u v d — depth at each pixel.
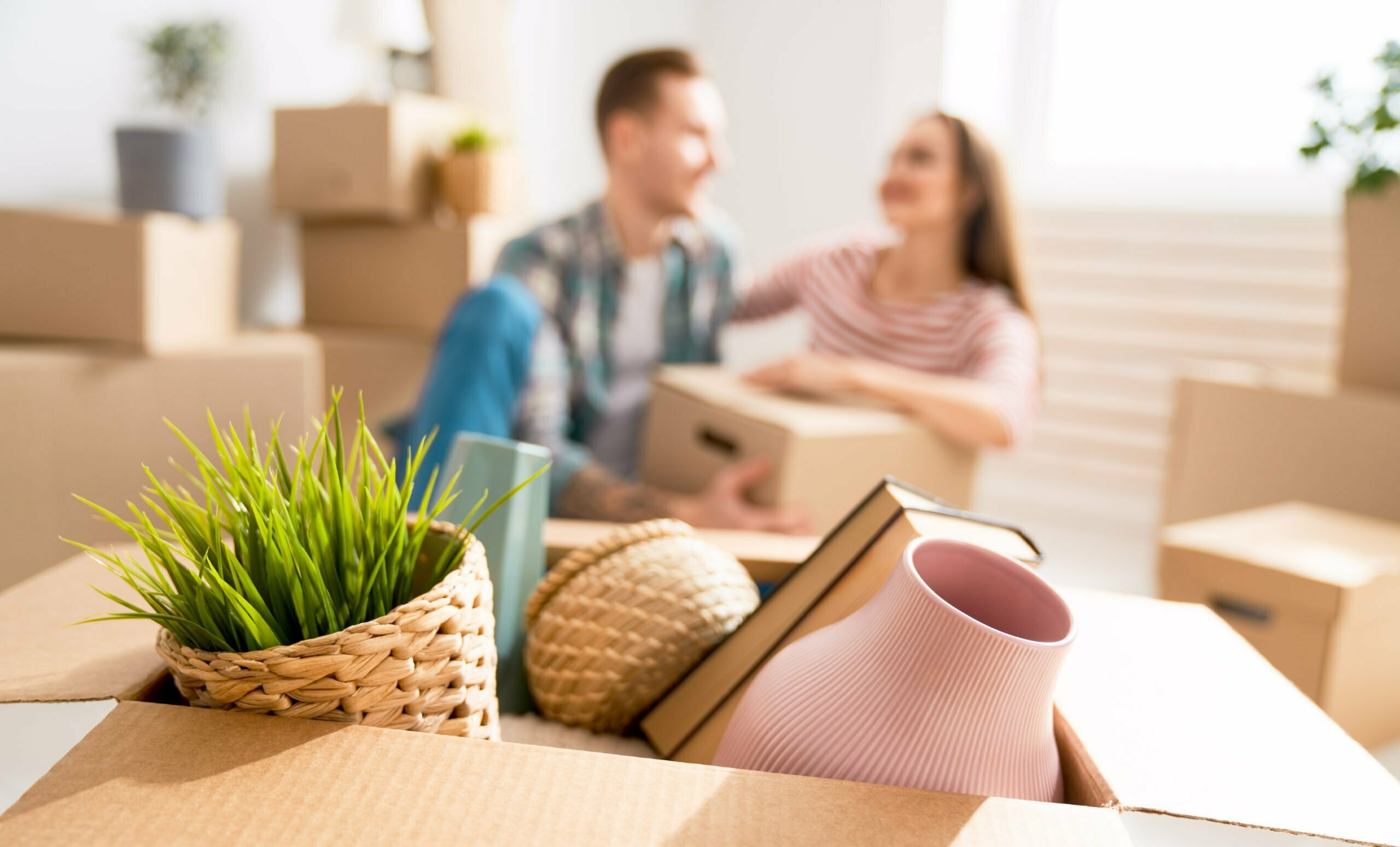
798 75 2.91
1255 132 2.41
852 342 1.60
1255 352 2.37
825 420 1.17
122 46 1.55
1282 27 2.34
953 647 0.38
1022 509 2.65
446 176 1.68
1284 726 0.46
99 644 0.45
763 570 0.68
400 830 0.33
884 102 2.73
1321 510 1.34
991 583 0.46
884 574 0.49
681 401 1.34
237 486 0.41
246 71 1.75
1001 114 2.73
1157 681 0.50
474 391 1.19
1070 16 2.61
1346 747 0.44
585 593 0.59
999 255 1.50
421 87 1.93
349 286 1.74
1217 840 0.38
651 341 1.60
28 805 0.32
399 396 1.63
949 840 0.34
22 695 0.40
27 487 1.16
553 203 2.58
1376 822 0.38
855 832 0.34
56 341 1.26
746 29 3.00
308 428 1.37
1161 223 2.47
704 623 0.59
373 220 1.69
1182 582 1.14
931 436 1.24
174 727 0.36
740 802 0.35
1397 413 1.42
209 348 1.32
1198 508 1.66
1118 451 2.53
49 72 1.46
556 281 1.46
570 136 2.61
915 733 0.39
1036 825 0.35
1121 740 0.43
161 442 1.26
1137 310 2.50
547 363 1.37
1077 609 0.60
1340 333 1.56
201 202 1.40
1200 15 2.45
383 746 0.36
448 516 0.62
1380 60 1.52
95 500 1.21
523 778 0.35
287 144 1.64
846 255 1.66
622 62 1.50
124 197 1.35
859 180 2.83
